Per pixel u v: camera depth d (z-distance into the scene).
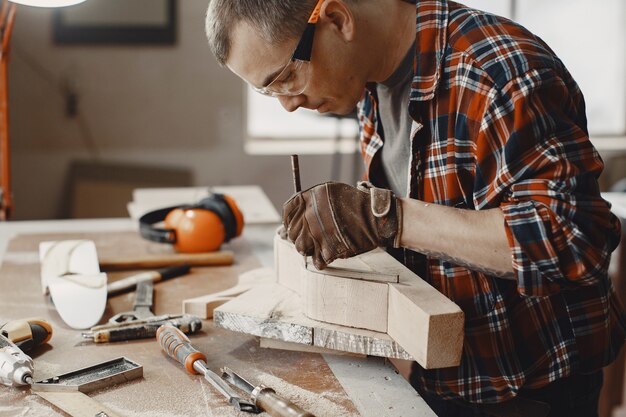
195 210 1.76
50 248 1.58
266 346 1.22
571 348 1.18
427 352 0.98
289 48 1.06
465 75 1.07
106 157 3.85
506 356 1.17
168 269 1.63
